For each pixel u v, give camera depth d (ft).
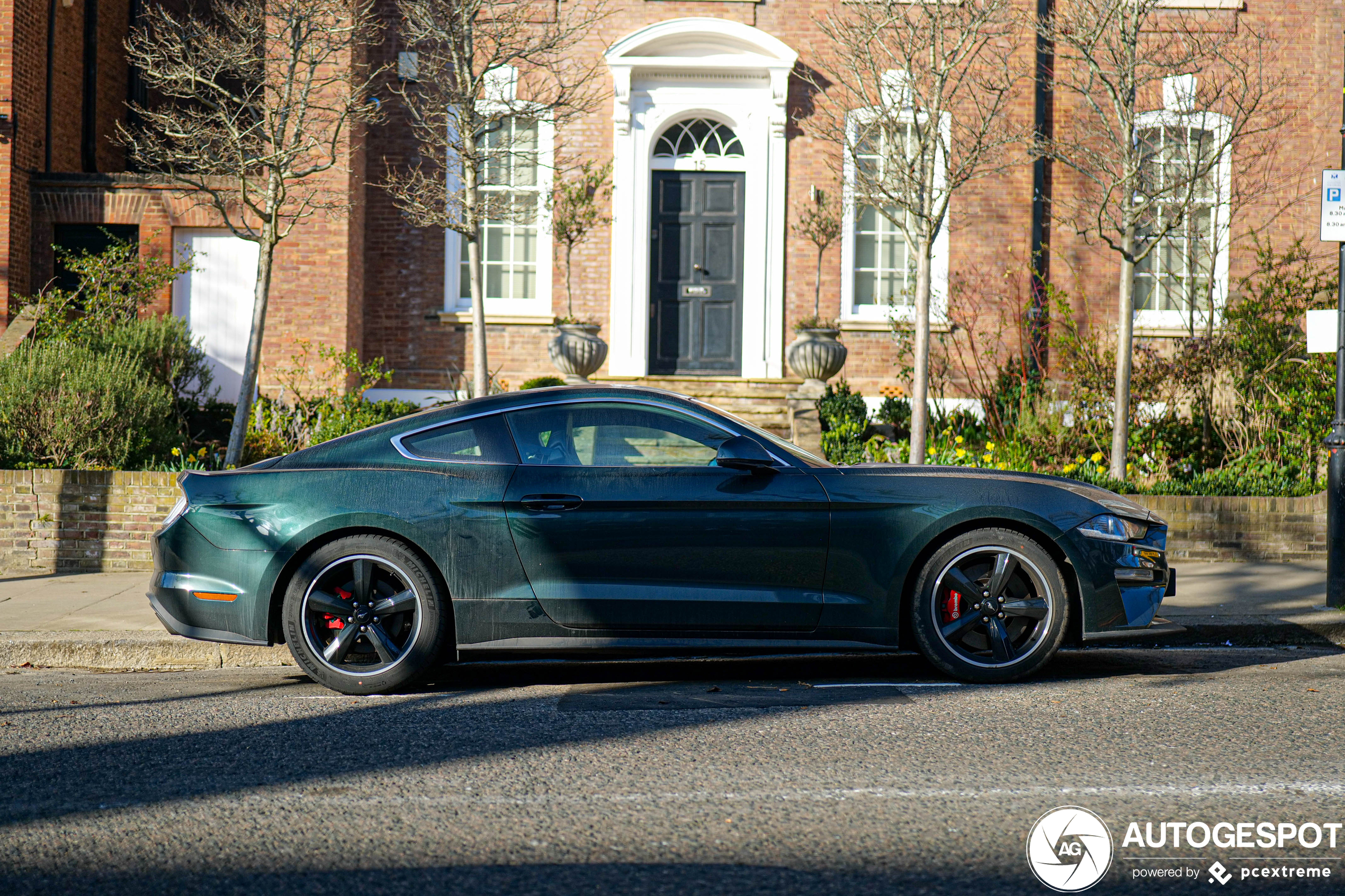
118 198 46.44
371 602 18.20
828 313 49.62
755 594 18.19
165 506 30.55
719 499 18.17
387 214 49.08
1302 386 37.63
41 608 24.66
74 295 41.96
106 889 10.07
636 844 11.14
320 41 34.30
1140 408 40.83
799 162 49.44
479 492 18.15
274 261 45.75
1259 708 16.74
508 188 47.37
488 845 11.12
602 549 18.11
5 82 44.73
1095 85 38.65
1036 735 15.16
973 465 37.55
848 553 18.26
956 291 48.14
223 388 46.44
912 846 11.08
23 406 32.30
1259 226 47.70
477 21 35.40
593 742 14.93
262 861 10.71
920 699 17.51
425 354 49.34
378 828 11.60
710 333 50.62
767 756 14.20
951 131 36.68
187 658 21.40
